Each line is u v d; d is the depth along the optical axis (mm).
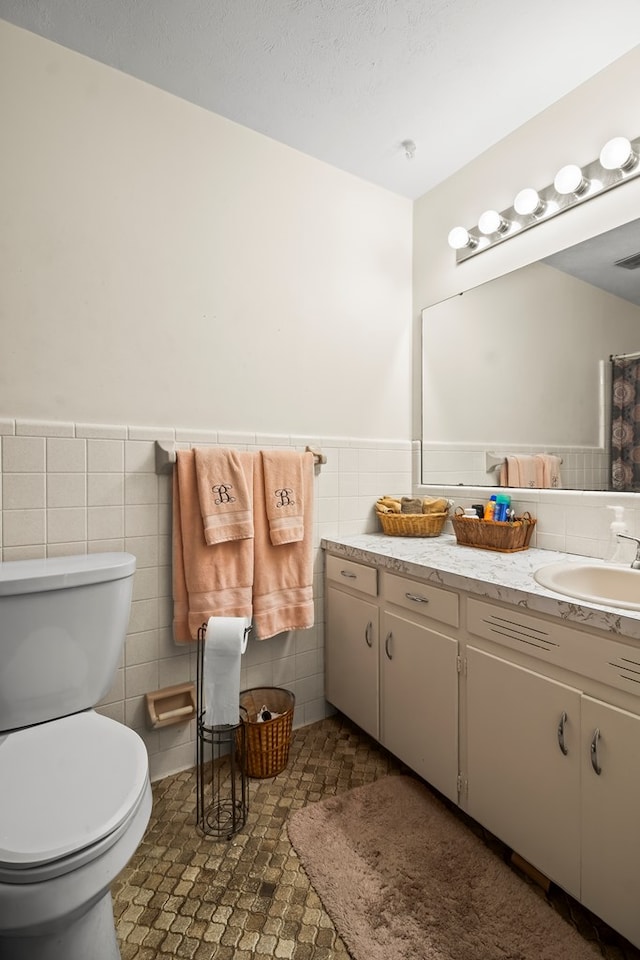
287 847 1359
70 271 1497
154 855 1329
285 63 1548
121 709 1597
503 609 1250
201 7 1352
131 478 1602
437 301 2230
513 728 1229
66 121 1487
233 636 1365
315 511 2037
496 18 1390
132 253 1605
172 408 1687
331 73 1587
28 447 1433
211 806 1521
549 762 1141
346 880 1238
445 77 1605
